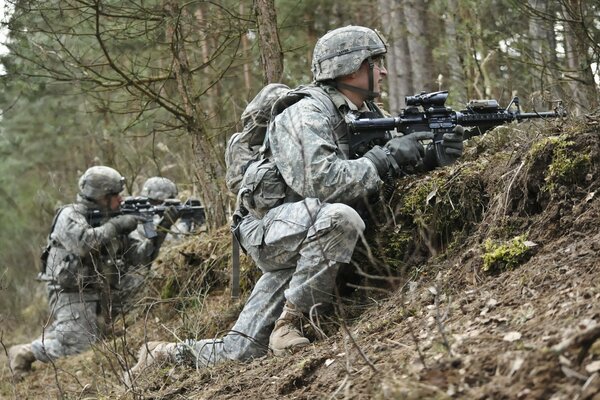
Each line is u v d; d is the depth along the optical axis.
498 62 9.33
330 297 5.05
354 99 5.49
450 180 5.23
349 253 4.95
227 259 7.98
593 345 3.16
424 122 5.43
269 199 5.25
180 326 7.11
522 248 4.51
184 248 8.89
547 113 5.44
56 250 9.14
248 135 6.12
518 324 3.71
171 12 8.32
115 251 9.12
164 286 8.73
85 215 9.18
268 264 5.30
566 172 4.62
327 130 5.18
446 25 11.71
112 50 9.17
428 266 5.09
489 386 3.26
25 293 14.37
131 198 9.44
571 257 4.12
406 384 3.50
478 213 5.14
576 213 4.49
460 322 4.05
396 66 13.80
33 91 9.18
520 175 4.84
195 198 10.04
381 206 5.43
